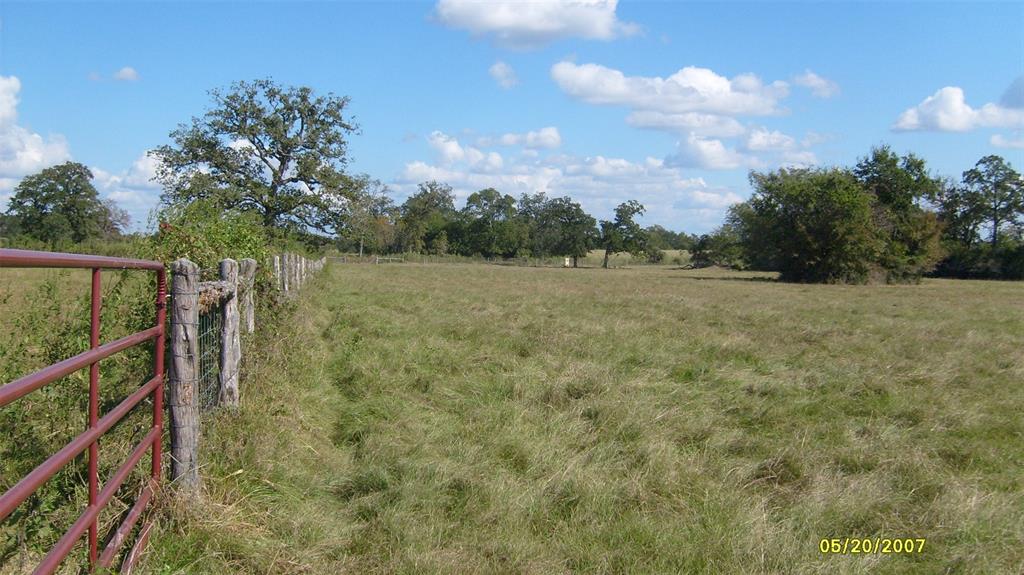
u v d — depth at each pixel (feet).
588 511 15.71
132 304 17.34
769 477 18.43
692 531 14.85
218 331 20.16
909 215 157.17
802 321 53.98
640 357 34.40
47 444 13.61
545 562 13.51
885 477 18.17
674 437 21.48
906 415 24.85
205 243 22.25
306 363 28.30
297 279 52.95
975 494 16.81
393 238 321.32
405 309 55.98
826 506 16.14
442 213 375.25
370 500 15.83
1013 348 41.14
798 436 21.94
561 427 22.03
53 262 8.56
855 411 25.66
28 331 15.55
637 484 17.17
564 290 89.71
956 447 20.89
